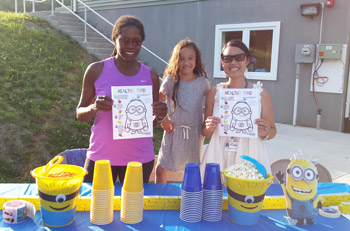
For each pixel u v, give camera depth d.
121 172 2.31
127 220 1.70
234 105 2.35
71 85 6.94
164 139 2.98
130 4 10.34
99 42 9.81
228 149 2.50
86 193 1.98
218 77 8.73
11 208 1.66
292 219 1.74
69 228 1.64
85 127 5.70
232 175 1.69
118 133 2.10
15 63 6.98
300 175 1.70
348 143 6.29
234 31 8.38
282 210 1.92
